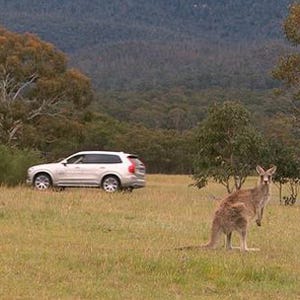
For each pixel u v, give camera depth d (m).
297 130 72.00
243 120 58.38
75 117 92.12
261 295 19.48
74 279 20.50
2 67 86.75
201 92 180.00
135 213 38.09
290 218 39.75
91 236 28.73
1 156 60.84
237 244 28.02
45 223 32.06
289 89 63.72
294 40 62.72
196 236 29.78
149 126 154.00
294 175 55.62
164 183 87.00
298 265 23.69
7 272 20.94
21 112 85.75
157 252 24.61
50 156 97.06
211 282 20.77
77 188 57.59
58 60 90.31
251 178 72.19
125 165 57.12
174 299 18.69
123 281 20.50
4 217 33.84
